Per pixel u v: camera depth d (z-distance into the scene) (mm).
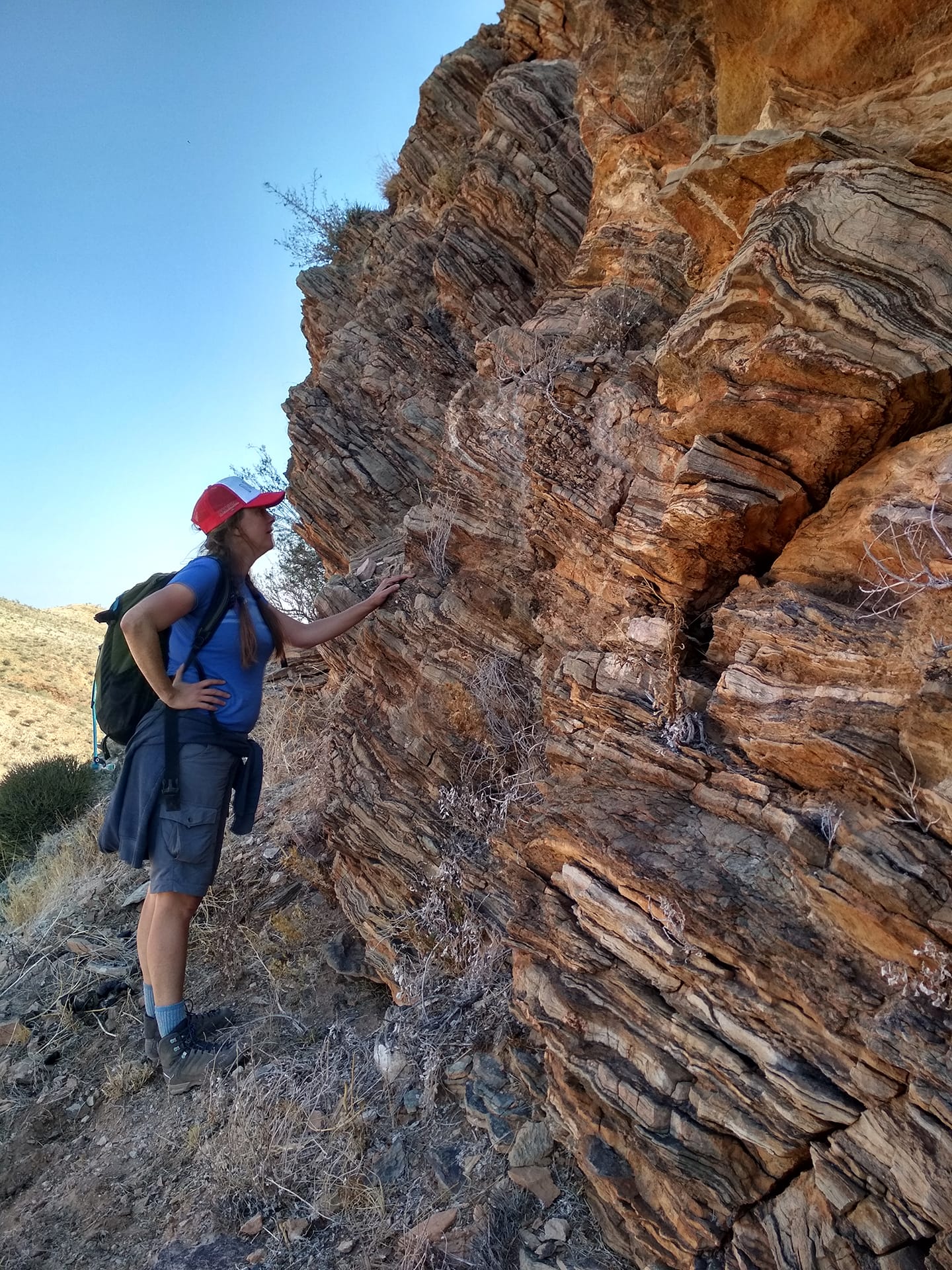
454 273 6379
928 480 2104
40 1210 3244
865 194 2238
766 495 2459
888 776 1964
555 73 6285
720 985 2160
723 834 2320
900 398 2172
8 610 47156
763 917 2119
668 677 2639
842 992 1957
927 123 2512
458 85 8172
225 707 3611
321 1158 3027
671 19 3957
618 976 2438
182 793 3506
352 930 4281
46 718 34031
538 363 3770
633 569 2939
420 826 3771
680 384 2816
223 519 3629
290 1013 3879
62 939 5242
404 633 4188
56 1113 3787
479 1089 3033
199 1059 3604
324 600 5371
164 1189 3146
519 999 2797
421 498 7125
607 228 4172
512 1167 2750
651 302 3748
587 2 5711
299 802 5562
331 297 10125
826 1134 1983
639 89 4078
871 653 2129
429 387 7164
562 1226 2582
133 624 3295
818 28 2742
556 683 3172
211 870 3613
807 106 2871
